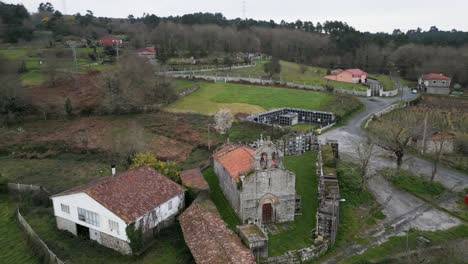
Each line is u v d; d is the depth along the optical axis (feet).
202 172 228.02
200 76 485.56
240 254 137.08
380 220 188.44
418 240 170.91
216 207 183.21
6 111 331.36
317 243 159.84
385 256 158.81
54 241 165.89
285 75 539.29
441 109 401.29
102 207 158.20
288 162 250.78
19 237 171.63
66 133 308.81
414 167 254.06
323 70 622.13
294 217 181.16
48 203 200.03
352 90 456.45
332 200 173.68
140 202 164.86
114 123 327.47
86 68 471.62
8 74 380.37
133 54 436.35
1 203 205.67
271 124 314.35
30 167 255.91
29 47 561.43
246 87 446.60
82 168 253.44
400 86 534.78
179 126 316.40
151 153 268.82
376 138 286.46
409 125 310.45
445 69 568.82
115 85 358.23
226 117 305.73
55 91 391.86
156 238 166.71
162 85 379.14
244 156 192.44
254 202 171.12
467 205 204.74
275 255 151.94
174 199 179.32
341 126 334.65
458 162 263.49
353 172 228.84
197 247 143.23
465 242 166.61
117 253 157.58
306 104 381.60
